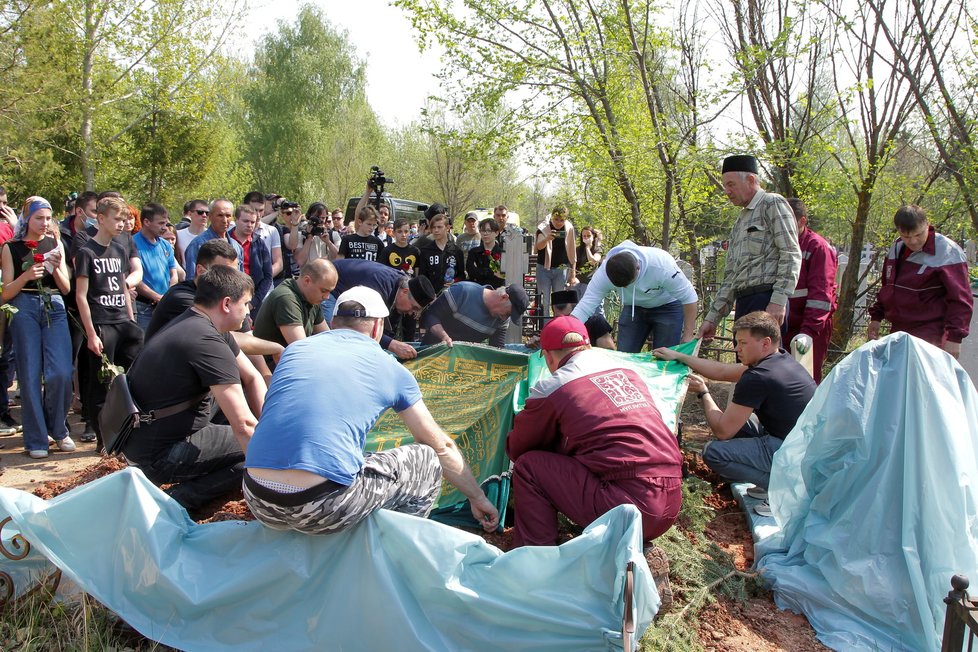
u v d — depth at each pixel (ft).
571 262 36.19
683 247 32.37
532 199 84.89
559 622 9.55
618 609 9.36
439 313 20.97
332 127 147.02
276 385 10.39
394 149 139.03
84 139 73.05
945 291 20.89
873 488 11.94
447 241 33.40
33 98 58.80
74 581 10.31
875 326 23.22
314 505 9.53
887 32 25.71
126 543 10.25
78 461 18.44
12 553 10.80
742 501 15.99
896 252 21.56
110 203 19.10
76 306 20.02
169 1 71.26
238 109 149.07
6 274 18.28
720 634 11.55
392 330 28.84
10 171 64.03
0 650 9.99
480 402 15.76
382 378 10.69
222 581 10.14
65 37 65.00
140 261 21.71
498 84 28.96
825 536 12.30
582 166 29.71
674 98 30.40
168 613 10.23
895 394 11.96
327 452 9.71
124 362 19.92
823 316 19.44
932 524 11.33
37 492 15.93
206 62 77.05
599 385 12.65
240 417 12.89
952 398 11.65
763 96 28.02
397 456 10.91
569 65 28.32
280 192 145.48
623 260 18.35
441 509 14.20
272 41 152.87
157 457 13.55
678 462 12.55
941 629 11.09
